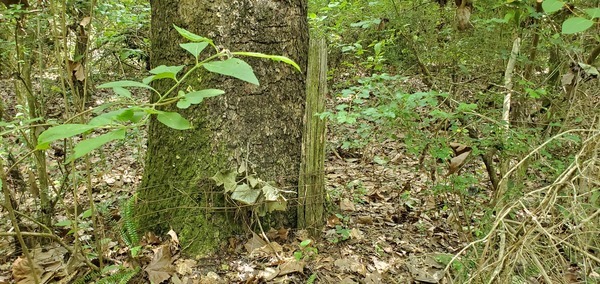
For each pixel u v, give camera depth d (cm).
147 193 283
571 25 119
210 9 256
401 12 389
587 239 177
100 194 367
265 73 270
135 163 451
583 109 268
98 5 401
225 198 268
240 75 87
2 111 272
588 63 289
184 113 269
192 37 96
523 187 258
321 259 267
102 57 488
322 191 287
